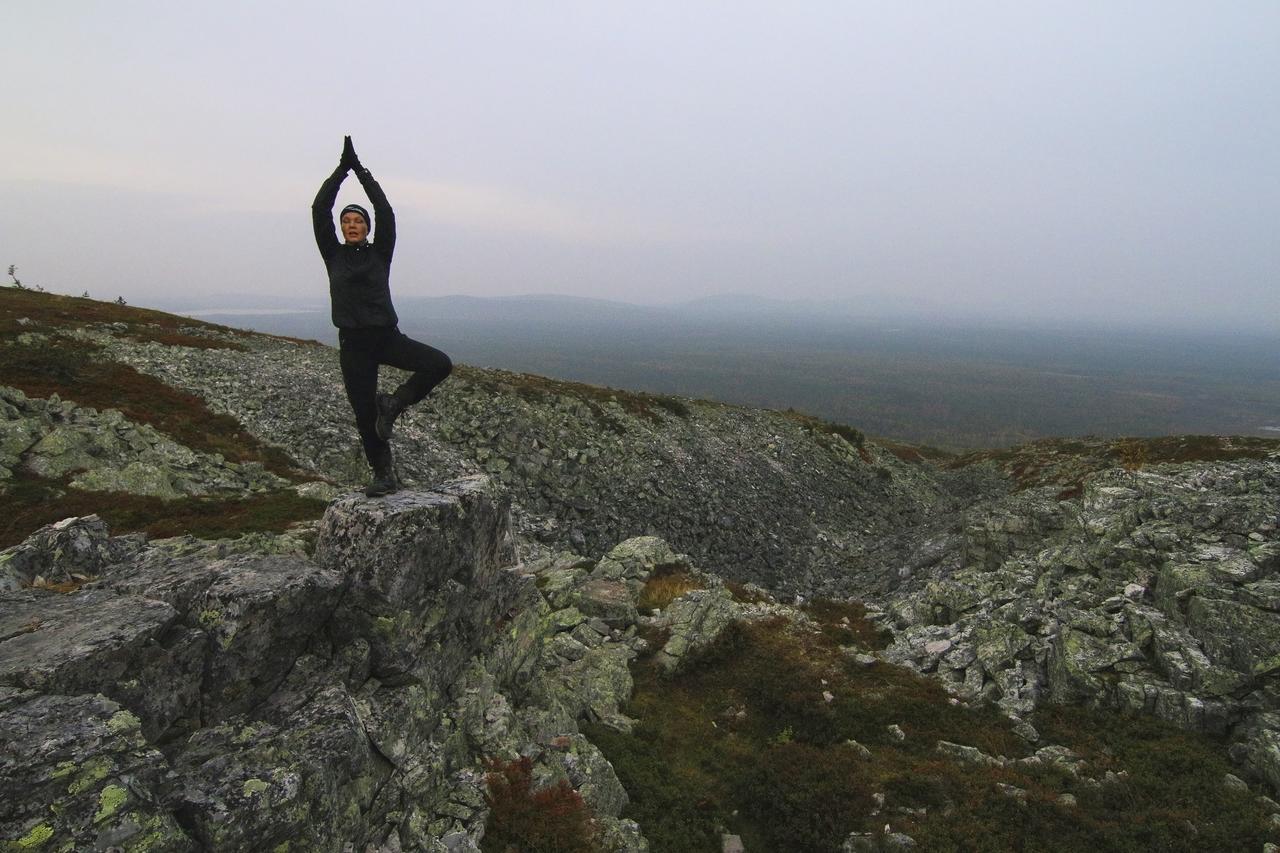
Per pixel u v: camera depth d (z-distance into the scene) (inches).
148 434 1102.4
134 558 354.6
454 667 406.6
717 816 490.0
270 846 237.1
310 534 811.4
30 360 1263.5
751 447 2132.1
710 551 1477.6
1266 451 2005.4
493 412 1675.7
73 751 196.7
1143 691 584.4
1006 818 464.1
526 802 373.4
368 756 301.1
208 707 273.7
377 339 339.6
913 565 1354.6
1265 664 538.6
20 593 303.6
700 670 714.8
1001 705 641.6
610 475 1605.6
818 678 695.7
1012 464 2645.2
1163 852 417.4
